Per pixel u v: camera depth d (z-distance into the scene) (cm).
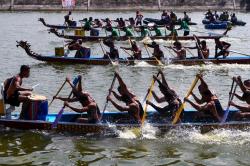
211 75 2809
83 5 8419
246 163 1349
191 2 8975
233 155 1412
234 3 9200
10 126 1583
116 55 3127
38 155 1384
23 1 8294
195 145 1493
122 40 4688
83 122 1587
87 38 4600
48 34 5072
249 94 1653
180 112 1595
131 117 1645
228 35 5341
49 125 1572
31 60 3262
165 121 1652
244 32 5712
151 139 1537
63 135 1562
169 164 1336
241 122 1612
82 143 1492
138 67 3034
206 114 1631
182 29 5212
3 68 2944
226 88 2458
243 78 2731
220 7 9081
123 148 1456
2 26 5691
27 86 2414
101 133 1574
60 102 2067
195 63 3072
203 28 6169
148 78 2684
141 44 4538
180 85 2528
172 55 3616
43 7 8294
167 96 1653
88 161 1348
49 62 3105
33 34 5016
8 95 1583
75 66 3025
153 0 8781
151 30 5181
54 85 2452
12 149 1427
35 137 1530
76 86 1661
